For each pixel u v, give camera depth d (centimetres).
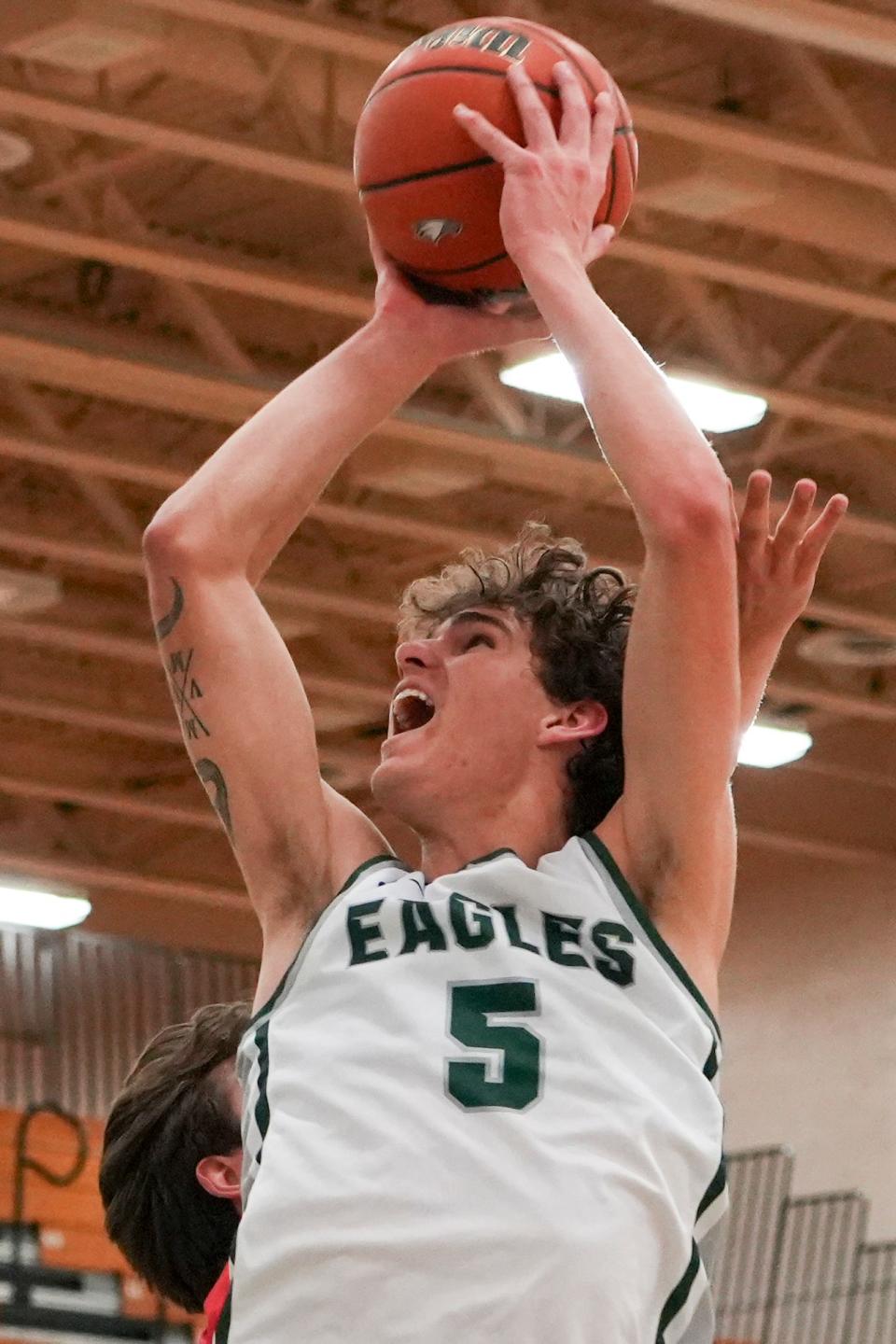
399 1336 277
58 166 1301
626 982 304
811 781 2150
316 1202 285
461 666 334
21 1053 1992
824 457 1625
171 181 1331
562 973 302
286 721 330
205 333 1437
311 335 1495
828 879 2177
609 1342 278
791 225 1310
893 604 1775
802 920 2188
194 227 1363
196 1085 420
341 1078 295
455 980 301
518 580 343
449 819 328
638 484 312
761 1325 2047
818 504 1625
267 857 326
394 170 348
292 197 1340
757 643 345
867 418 1483
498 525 1705
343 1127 290
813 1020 2134
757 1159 2084
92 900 2348
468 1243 279
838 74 1210
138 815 2297
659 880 312
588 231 338
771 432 1559
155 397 1455
